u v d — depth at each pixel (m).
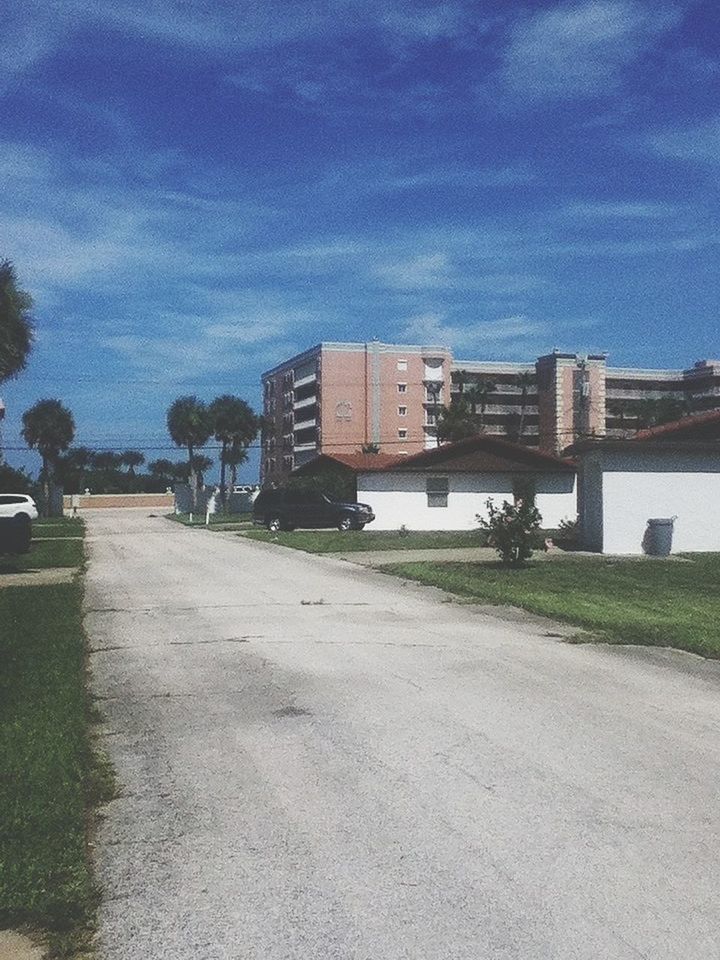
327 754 6.85
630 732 7.43
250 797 5.95
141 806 5.81
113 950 4.03
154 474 119.75
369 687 9.12
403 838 5.20
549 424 107.44
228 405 81.38
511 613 14.87
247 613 14.77
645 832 5.25
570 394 107.38
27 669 9.77
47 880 4.63
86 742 7.02
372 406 97.25
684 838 5.16
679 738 7.25
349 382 97.19
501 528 22.75
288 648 11.42
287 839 5.23
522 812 5.59
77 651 10.88
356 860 4.91
